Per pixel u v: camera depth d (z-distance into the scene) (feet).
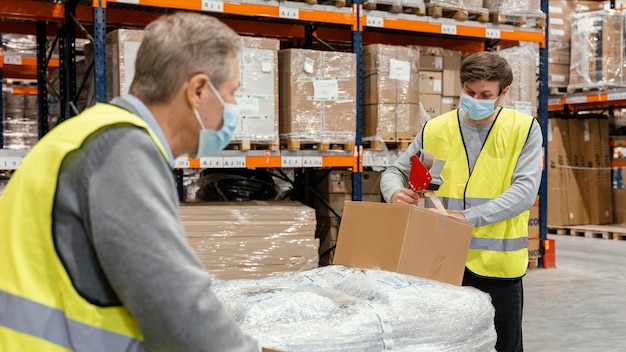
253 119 16.53
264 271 16.46
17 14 17.84
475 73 9.96
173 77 4.72
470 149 10.59
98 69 15.42
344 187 19.34
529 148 10.29
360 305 7.30
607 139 34.45
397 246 8.43
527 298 19.97
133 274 4.17
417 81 19.17
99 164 4.31
